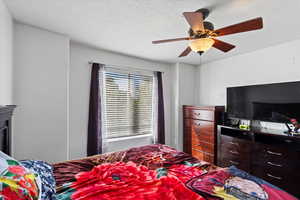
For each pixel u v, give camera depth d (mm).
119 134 3188
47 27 1984
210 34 1538
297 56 2305
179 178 1317
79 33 2146
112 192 1114
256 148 2289
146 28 1989
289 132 2133
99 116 2822
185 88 3807
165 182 1233
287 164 1962
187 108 3557
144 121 3518
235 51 2857
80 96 2725
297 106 2148
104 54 2943
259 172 2246
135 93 3385
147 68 3502
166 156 1827
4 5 1494
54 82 2111
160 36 2229
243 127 2633
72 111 2654
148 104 3572
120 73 3184
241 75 3039
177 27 1958
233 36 2188
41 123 2029
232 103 2977
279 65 2502
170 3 1476
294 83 2186
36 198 767
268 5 1478
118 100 3164
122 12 1639
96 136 2768
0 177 701
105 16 1718
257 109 2592
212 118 3014
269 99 2443
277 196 1005
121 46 2643
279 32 2051
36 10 1617
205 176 1312
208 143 3078
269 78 2629
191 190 1120
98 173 1393
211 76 3641
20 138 1910
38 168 1129
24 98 1928
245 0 1408
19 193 688
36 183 843
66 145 2195
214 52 2922
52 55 2098
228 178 1246
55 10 1614
